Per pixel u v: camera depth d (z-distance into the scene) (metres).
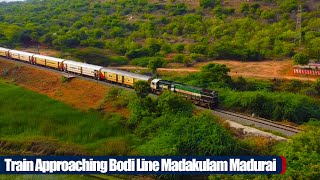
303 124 50.34
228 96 58.19
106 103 58.66
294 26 115.50
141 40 119.81
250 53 90.88
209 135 41.97
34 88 70.94
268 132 46.00
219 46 94.56
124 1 175.25
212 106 55.66
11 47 113.69
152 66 77.06
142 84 57.12
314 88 64.38
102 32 125.00
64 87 68.25
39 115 55.72
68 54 97.25
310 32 101.94
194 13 148.12
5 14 173.38
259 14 133.25
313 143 37.38
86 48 103.88
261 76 73.44
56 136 49.59
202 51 95.56
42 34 123.69
